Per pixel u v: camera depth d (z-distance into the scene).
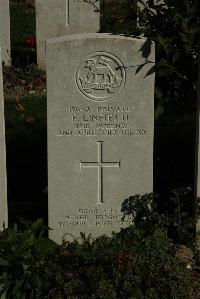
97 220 2.82
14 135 3.79
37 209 3.07
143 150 2.75
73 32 5.18
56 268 2.47
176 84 3.00
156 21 2.99
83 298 2.41
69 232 2.83
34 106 4.19
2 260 2.42
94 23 5.16
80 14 5.14
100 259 2.52
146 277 2.42
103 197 2.80
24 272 2.42
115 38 2.62
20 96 4.43
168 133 3.66
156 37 2.92
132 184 2.79
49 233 2.82
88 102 2.68
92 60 2.64
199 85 2.76
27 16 7.16
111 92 2.68
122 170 2.77
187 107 3.11
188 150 3.47
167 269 2.44
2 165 2.69
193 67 2.94
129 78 2.67
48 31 5.18
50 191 2.77
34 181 3.36
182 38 2.87
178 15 2.89
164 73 2.87
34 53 5.58
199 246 2.80
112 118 2.71
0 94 2.62
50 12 5.14
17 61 5.31
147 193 2.80
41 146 3.70
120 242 2.66
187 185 3.15
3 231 2.58
